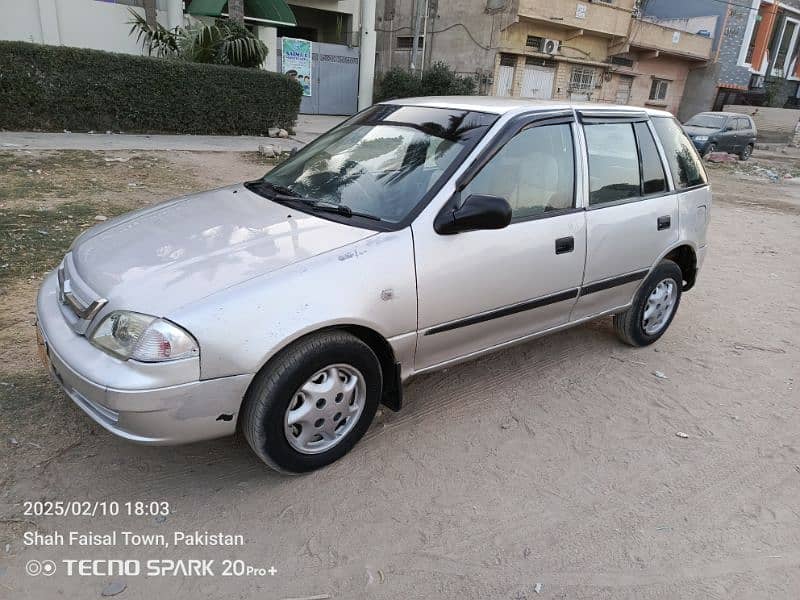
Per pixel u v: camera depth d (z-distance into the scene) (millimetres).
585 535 2693
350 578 2377
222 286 2510
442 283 3031
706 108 32219
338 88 22750
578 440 3402
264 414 2598
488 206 2916
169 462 2938
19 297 4391
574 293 3771
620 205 3949
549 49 24719
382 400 3213
